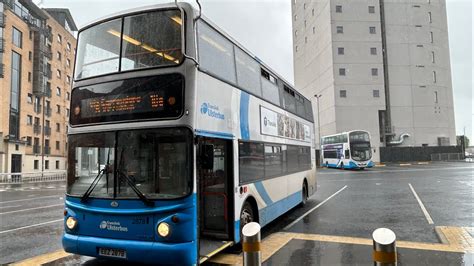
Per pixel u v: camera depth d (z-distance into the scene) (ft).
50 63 152.05
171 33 18.47
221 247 19.92
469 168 120.67
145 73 18.17
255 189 25.13
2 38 115.96
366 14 184.44
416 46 190.19
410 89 187.52
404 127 185.06
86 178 18.57
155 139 17.40
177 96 17.46
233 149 21.86
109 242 17.25
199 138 17.85
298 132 39.45
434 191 56.39
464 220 32.22
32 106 135.23
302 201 40.01
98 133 18.51
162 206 16.75
